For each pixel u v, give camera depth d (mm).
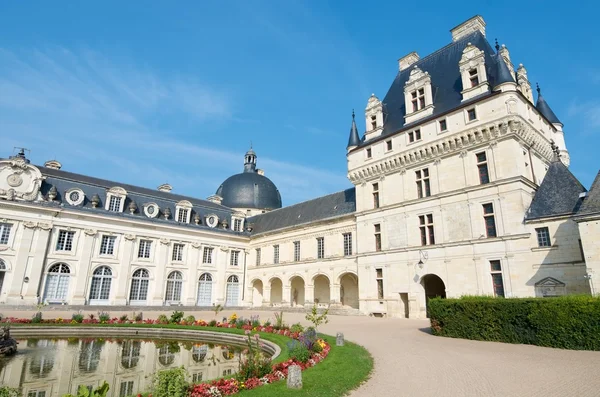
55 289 38594
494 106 27703
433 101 33750
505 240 25562
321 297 45281
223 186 68875
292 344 12711
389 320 29062
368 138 38156
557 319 14836
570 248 22500
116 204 44281
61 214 39781
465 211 28297
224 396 8367
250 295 51625
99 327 23422
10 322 23359
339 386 9203
